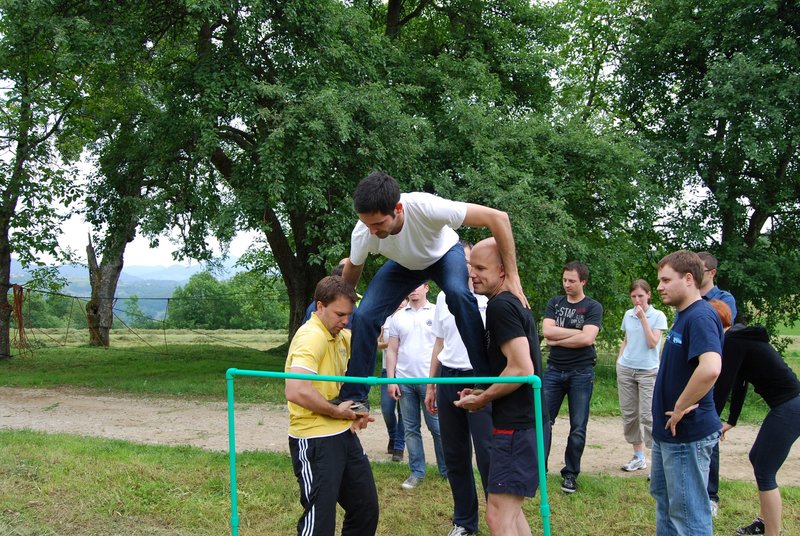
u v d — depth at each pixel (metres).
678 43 16.06
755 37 15.20
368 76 13.17
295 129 11.15
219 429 8.39
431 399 5.35
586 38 20.16
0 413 9.48
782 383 4.38
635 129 18.72
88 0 12.11
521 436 3.38
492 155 12.62
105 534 4.72
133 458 6.20
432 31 17.89
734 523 5.03
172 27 13.98
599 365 17.28
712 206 16.50
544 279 12.21
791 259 16.77
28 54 13.27
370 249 3.94
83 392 11.50
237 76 11.79
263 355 18.45
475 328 3.62
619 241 15.57
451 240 3.96
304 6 12.13
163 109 13.99
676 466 3.69
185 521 4.92
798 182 16.72
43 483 5.49
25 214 16.42
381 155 11.52
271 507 5.18
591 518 5.08
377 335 3.92
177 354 18.77
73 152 16.69
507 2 16.45
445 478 5.92
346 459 3.77
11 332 28.70
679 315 3.83
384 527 4.91
